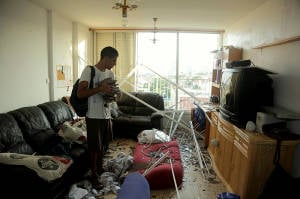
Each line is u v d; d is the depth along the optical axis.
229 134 2.70
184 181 2.85
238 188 2.38
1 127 2.36
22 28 3.08
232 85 2.80
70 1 3.20
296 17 2.31
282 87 2.54
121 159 3.03
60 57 4.09
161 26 5.02
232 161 2.60
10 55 2.86
